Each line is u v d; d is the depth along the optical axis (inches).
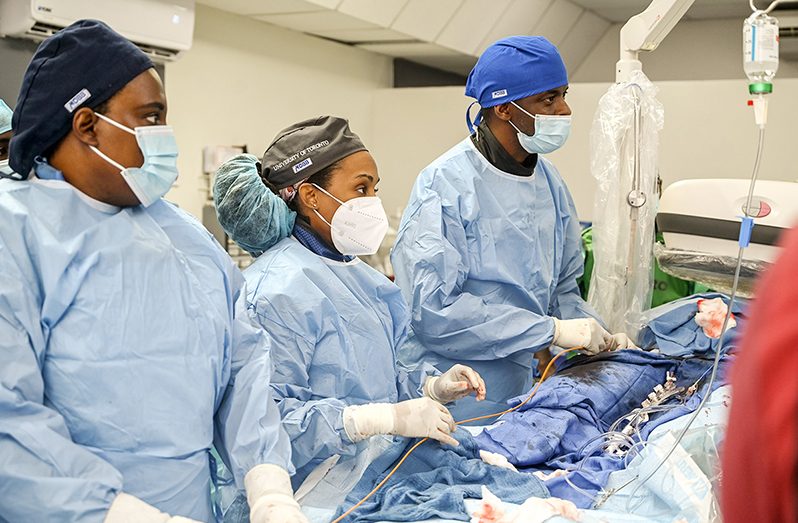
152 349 53.8
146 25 141.3
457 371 77.6
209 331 56.9
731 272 79.2
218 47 178.2
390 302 79.9
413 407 67.3
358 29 193.6
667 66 239.8
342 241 75.5
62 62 52.5
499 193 98.6
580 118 194.1
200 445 55.9
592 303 105.0
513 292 98.6
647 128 100.7
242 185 74.8
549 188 103.5
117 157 53.5
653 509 65.3
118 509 48.5
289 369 68.0
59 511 47.1
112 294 52.8
